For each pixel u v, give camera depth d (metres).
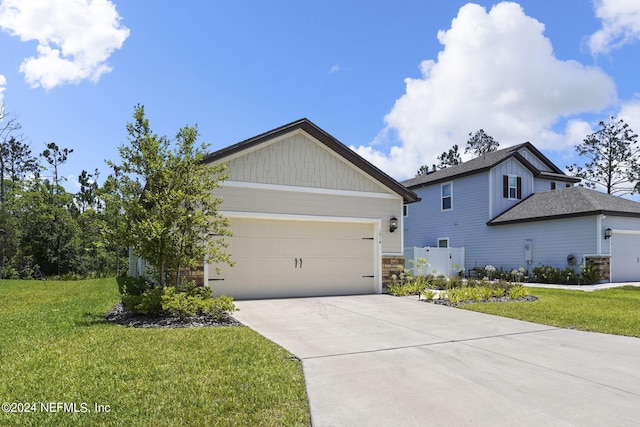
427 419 3.39
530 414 3.50
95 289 13.44
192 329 6.49
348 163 12.15
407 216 25.55
